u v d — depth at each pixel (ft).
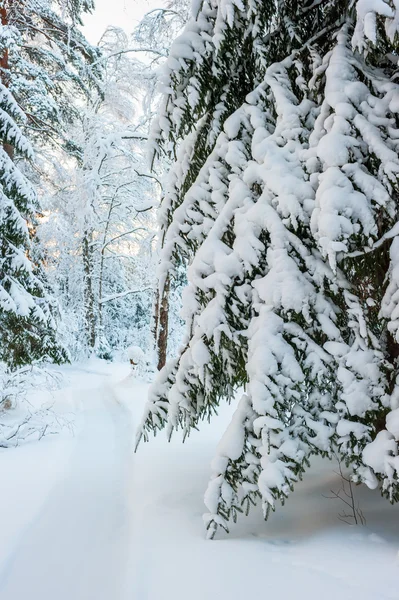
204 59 10.78
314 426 8.74
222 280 9.43
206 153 12.18
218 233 10.11
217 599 6.59
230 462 9.09
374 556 7.55
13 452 17.92
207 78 11.04
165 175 38.06
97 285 65.31
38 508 11.58
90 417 25.63
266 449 8.50
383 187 8.46
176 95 10.84
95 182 49.29
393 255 8.84
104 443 19.48
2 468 15.51
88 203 51.52
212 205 10.93
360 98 9.00
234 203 10.04
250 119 10.55
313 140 9.27
